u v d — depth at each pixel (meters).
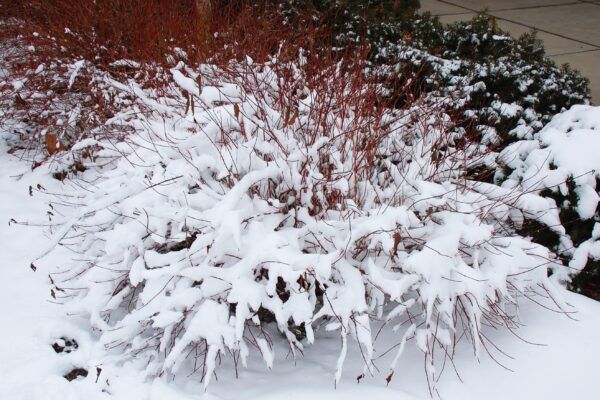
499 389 2.32
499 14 7.23
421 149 3.08
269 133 2.70
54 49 4.65
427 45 4.53
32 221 3.76
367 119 2.99
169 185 2.68
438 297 2.49
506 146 3.49
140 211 2.64
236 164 2.60
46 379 2.41
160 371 2.41
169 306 2.33
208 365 2.24
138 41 4.40
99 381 2.40
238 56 3.79
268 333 2.76
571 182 2.91
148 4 4.63
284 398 2.26
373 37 4.62
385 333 2.69
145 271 2.38
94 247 3.00
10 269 3.25
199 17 4.56
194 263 2.50
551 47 5.90
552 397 2.28
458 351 2.56
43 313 2.85
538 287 2.96
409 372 2.43
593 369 2.41
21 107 4.57
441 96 3.73
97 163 4.39
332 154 2.75
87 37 4.57
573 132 3.06
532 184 3.01
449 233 2.48
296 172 2.55
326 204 2.68
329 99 3.06
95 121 4.16
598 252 2.86
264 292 2.32
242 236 2.42
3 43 5.64
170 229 2.73
